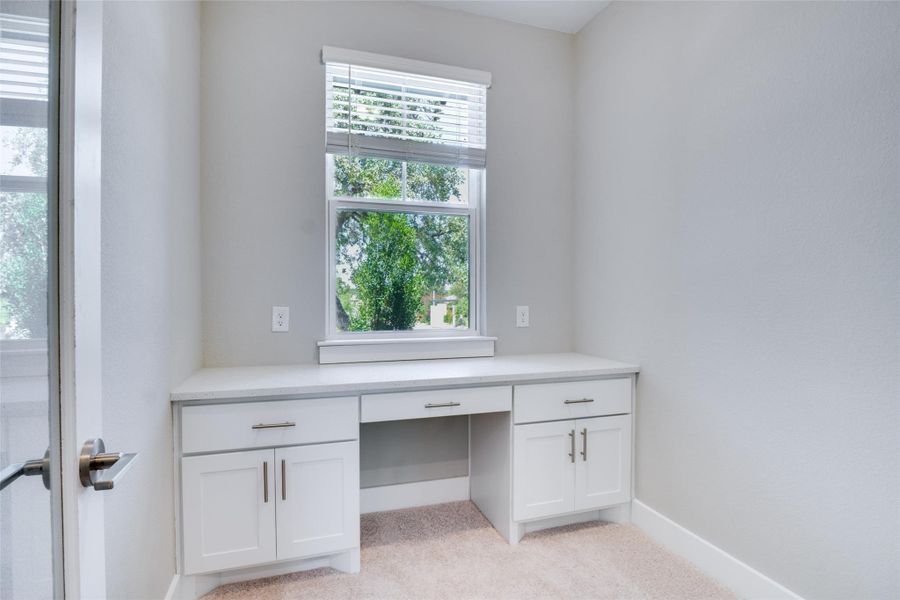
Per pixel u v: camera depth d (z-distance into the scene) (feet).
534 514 6.39
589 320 7.98
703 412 5.74
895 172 3.84
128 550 3.61
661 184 6.42
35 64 1.99
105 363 3.17
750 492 5.11
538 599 5.20
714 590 5.34
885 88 3.90
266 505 5.29
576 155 8.31
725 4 5.42
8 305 1.94
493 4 7.53
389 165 7.64
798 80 4.60
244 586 5.42
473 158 7.77
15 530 1.98
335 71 7.13
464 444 7.91
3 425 1.95
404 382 5.70
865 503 4.06
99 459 2.22
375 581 5.55
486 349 7.86
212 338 6.55
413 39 7.41
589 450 6.64
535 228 8.22
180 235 5.29
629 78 7.03
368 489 7.41
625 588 5.39
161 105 4.53
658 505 6.45
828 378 4.35
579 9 7.65
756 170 5.04
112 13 3.27
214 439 5.10
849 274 4.17
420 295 7.80
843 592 4.22
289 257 6.89
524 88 8.11
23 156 1.96
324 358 6.99
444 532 6.74
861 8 4.06
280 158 6.82
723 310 5.46
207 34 6.48
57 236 2.06
